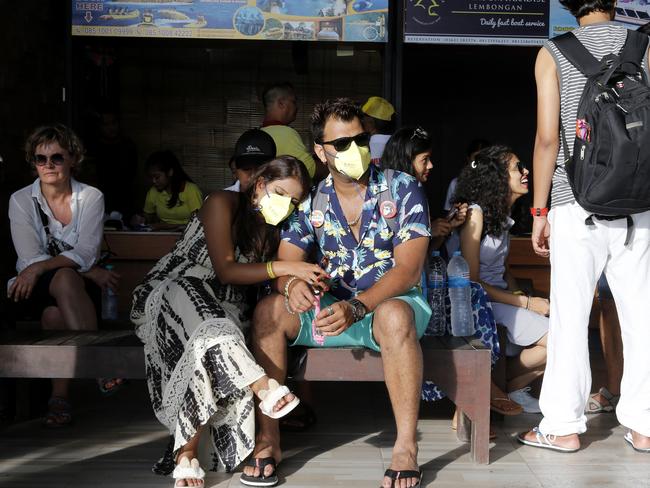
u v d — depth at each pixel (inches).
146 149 357.7
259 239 136.6
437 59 367.6
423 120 382.9
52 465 135.6
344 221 134.1
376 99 219.8
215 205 135.5
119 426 157.3
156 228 276.2
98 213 165.8
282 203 132.3
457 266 151.6
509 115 382.3
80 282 159.0
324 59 353.7
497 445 147.2
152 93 356.5
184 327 127.0
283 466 135.5
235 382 123.0
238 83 357.7
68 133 162.6
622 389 145.6
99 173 308.2
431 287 150.8
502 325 161.5
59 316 158.4
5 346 137.2
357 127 128.2
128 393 182.2
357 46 280.2
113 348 136.9
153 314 132.5
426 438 151.2
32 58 242.7
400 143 156.8
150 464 136.5
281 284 129.9
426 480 129.3
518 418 164.7
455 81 381.1
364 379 134.2
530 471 133.7
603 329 169.3
